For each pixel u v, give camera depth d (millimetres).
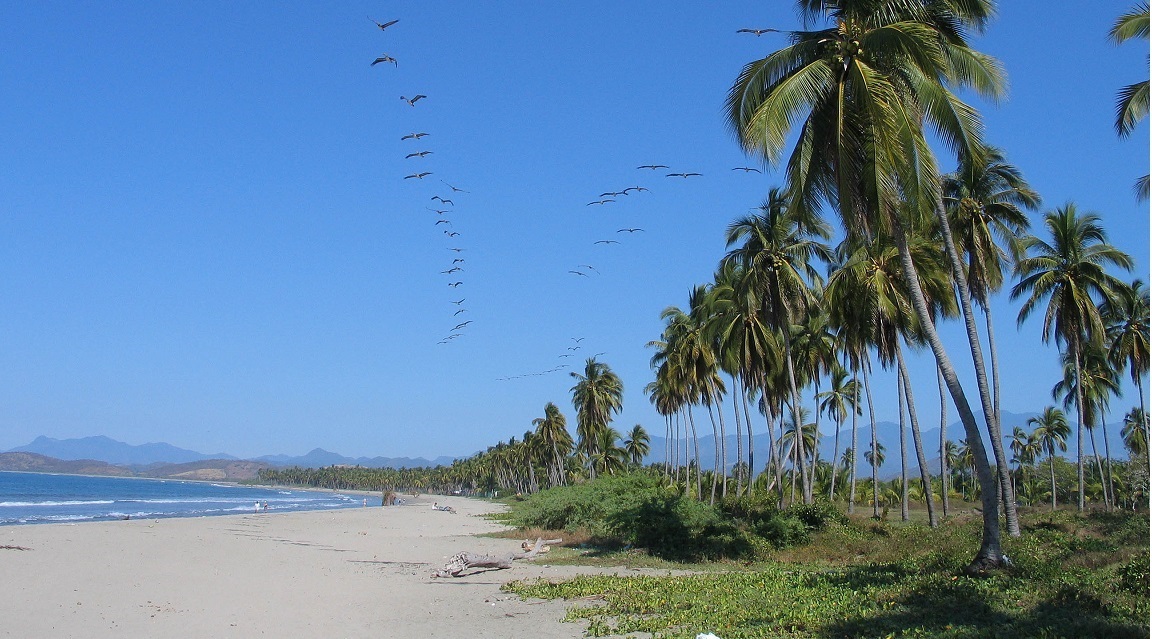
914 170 16516
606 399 86312
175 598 18266
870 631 12258
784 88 16875
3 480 199125
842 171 17422
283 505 104875
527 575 22500
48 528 38062
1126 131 20297
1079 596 13617
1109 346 48781
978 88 18047
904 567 18516
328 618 15883
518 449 138125
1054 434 83562
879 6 17875
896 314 34000
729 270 40375
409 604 17594
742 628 13156
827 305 35219
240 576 22656
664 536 28500
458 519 62219
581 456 121188
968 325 25703
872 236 19859
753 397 51188
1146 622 11812
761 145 16766
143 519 53312
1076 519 30438
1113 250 37438
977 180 31406
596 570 23562
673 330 56125
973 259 32406
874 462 46594
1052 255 38281
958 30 18781
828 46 18031
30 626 14703
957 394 17609
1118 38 19641
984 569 16906
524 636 13727
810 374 52812
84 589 19219
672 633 13164
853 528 30906
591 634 13594
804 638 12297
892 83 17703
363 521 56312
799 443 38031
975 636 11367
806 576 18766
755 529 29375
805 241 36219
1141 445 72375
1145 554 16141
